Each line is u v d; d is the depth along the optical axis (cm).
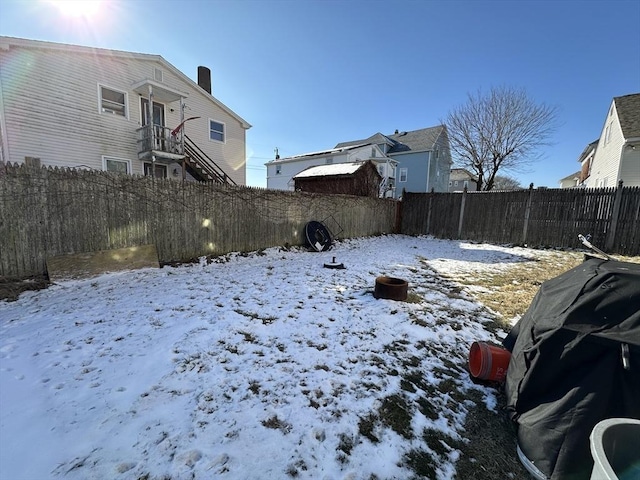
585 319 168
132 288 433
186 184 600
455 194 1129
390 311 378
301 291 448
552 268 654
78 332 287
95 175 484
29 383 209
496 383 237
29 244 428
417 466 160
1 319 314
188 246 610
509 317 377
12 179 412
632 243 803
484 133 1945
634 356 146
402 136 2678
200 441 166
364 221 1123
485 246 975
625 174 1053
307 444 169
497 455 170
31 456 151
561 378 163
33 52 801
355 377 238
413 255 812
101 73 933
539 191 939
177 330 298
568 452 140
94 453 155
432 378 243
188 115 1187
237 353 263
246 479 145
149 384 214
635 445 123
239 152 1412
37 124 817
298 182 1764
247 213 718
